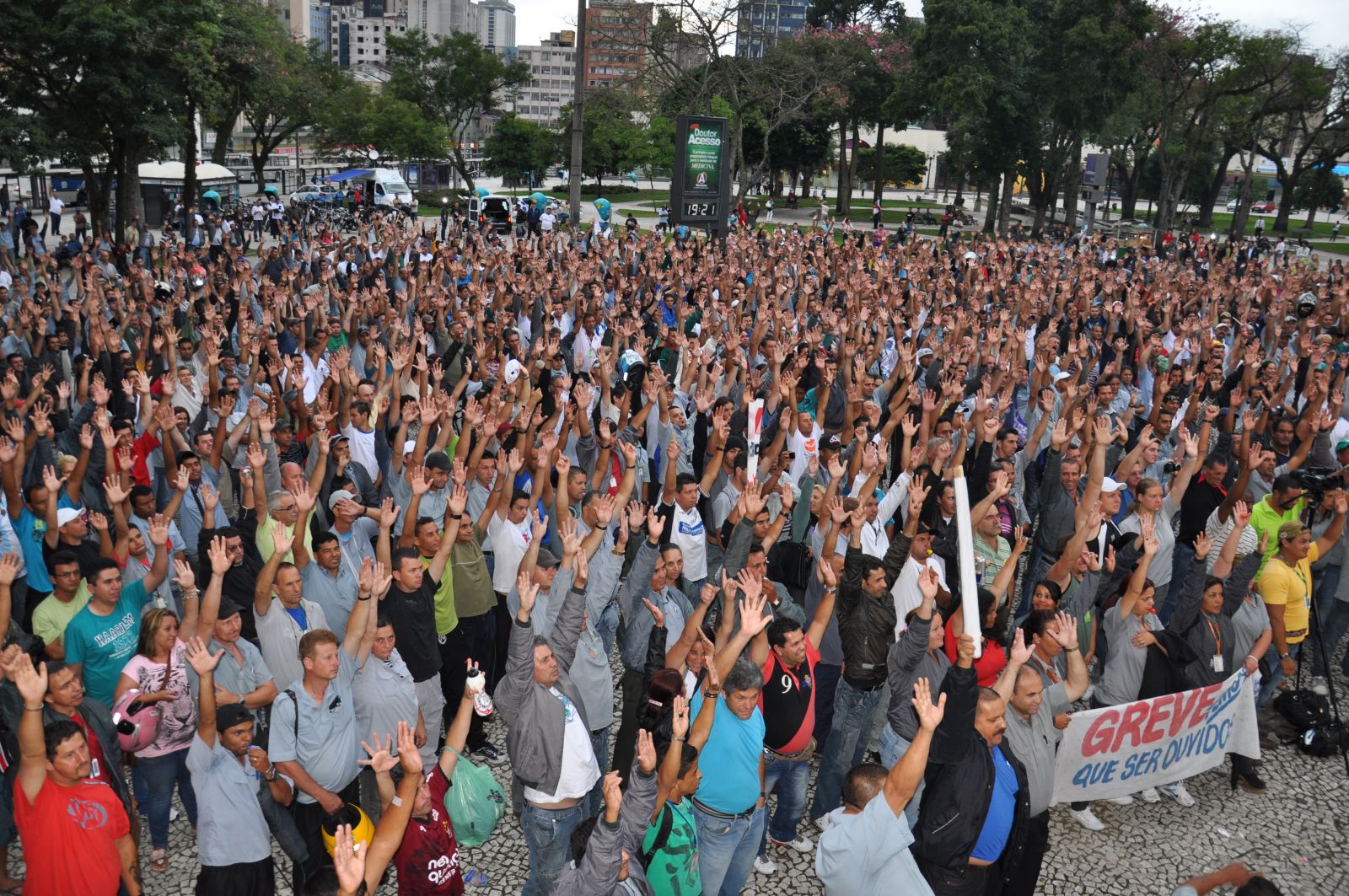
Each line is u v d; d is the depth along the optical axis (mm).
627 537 7609
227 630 6285
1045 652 6855
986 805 5328
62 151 30125
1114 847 7039
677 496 8328
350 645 6133
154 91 30766
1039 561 9727
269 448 9430
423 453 8984
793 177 79812
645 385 11055
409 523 7684
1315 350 14312
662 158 88000
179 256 23969
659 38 49469
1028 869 6035
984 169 59375
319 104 71438
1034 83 55625
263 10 50438
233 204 51719
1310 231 78000
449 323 16969
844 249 29391
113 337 12930
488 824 5555
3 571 6059
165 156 36844
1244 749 7594
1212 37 60906
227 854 5348
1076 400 12023
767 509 9086
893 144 107875
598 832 4453
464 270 23500
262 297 18922
